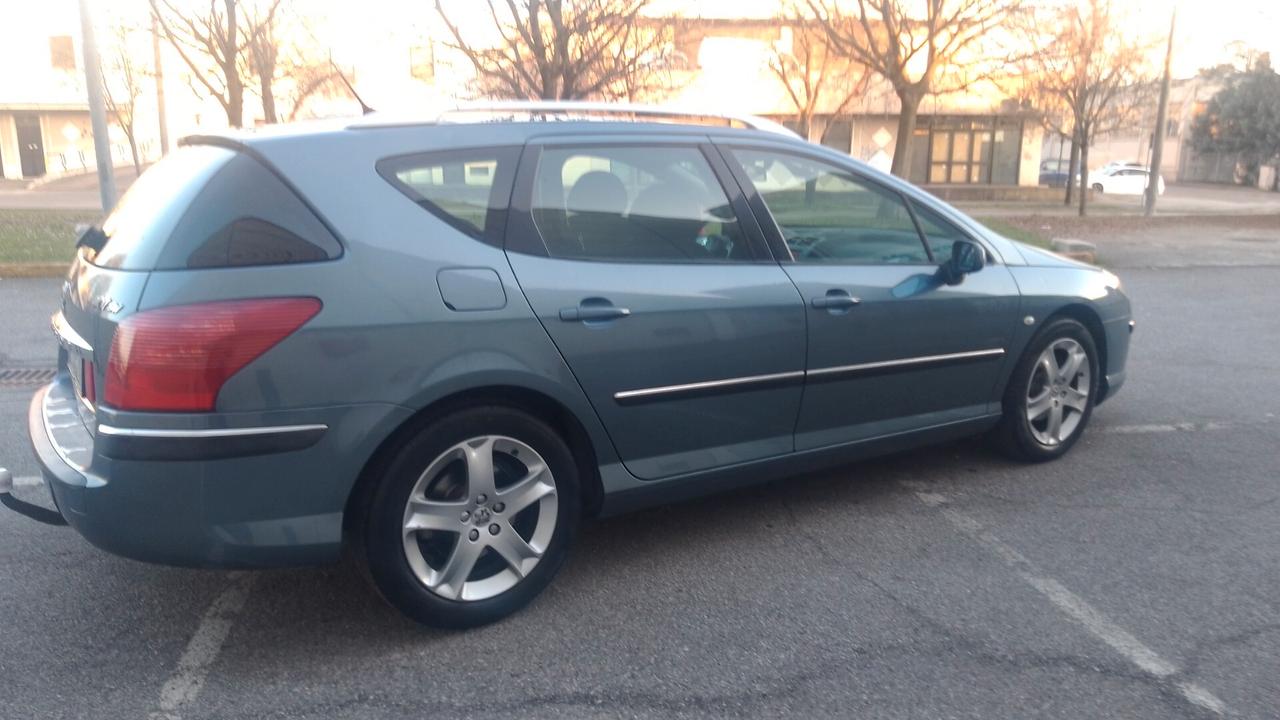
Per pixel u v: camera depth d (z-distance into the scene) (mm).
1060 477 5109
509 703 3121
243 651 3424
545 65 12555
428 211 3418
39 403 3873
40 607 3721
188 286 3051
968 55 26797
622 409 3742
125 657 3379
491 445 3471
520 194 3613
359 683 3230
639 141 3941
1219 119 54062
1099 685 3219
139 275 3125
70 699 3127
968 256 4484
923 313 4520
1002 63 23016
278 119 23750
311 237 3209
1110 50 25594
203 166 3373
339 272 3191
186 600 3789
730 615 3678
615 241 3791
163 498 3041
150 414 2996
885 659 3369
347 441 3184
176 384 2988
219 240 3137
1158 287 12422
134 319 3021
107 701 3119
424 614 3432
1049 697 3152
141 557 3125
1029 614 3678
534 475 3586
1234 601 3775
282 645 3465
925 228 4719
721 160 4141
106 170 13680
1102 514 4621
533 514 3672
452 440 3383
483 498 3479
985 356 4812
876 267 4434
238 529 3107
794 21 27797
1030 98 28875
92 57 13359
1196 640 3496
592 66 13547
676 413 3889
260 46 19109
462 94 16938
